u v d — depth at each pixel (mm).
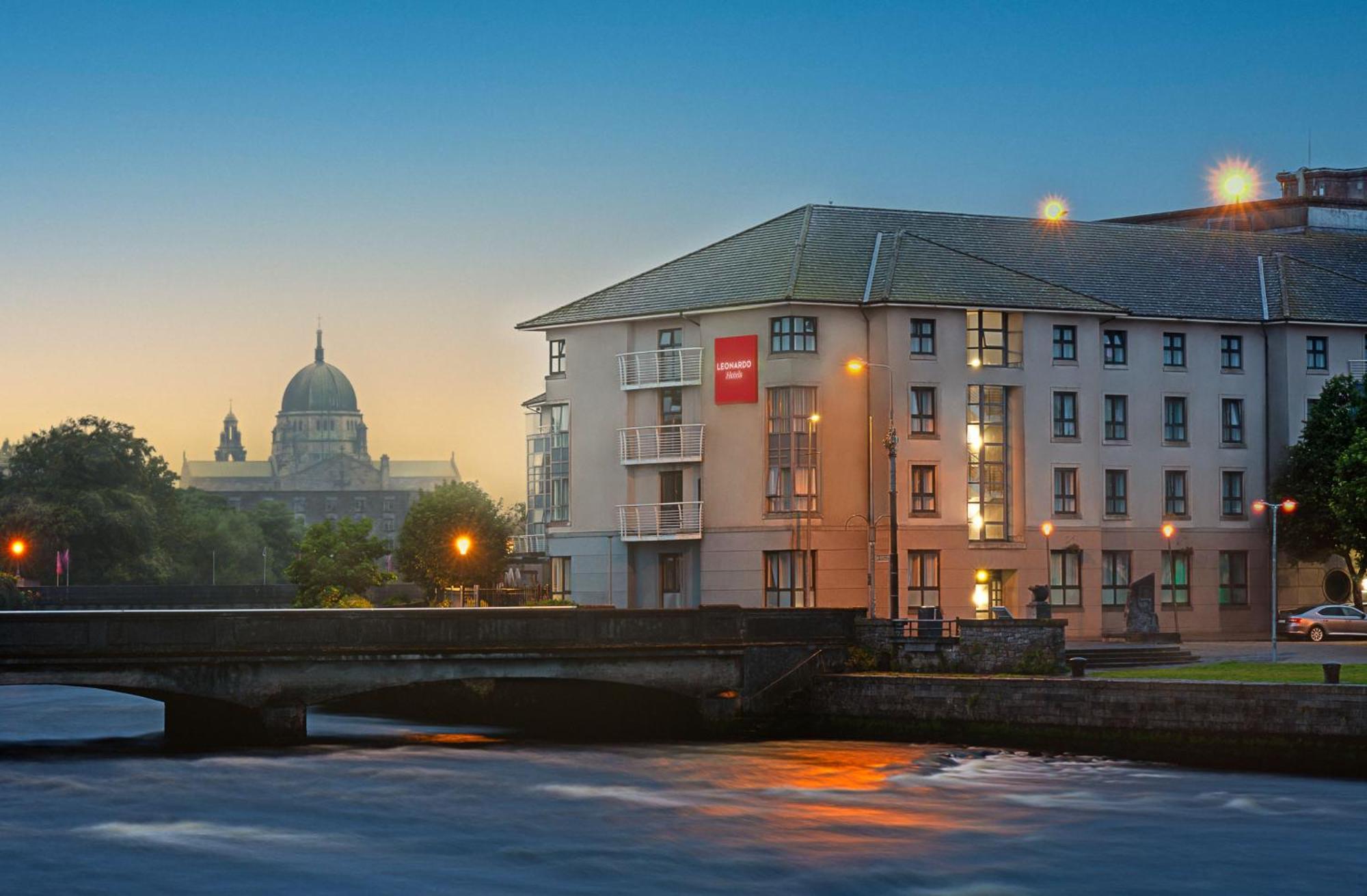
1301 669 65125
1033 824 46969
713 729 65938
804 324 86312
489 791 52062
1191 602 95250
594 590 92688
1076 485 90875
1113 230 100188
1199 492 95812
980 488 87938
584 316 92875
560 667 62969
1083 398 91125
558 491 95375
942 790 52344
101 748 60750
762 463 86375
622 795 51688
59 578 165375
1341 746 52875
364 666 59750
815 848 43875
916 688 64188
